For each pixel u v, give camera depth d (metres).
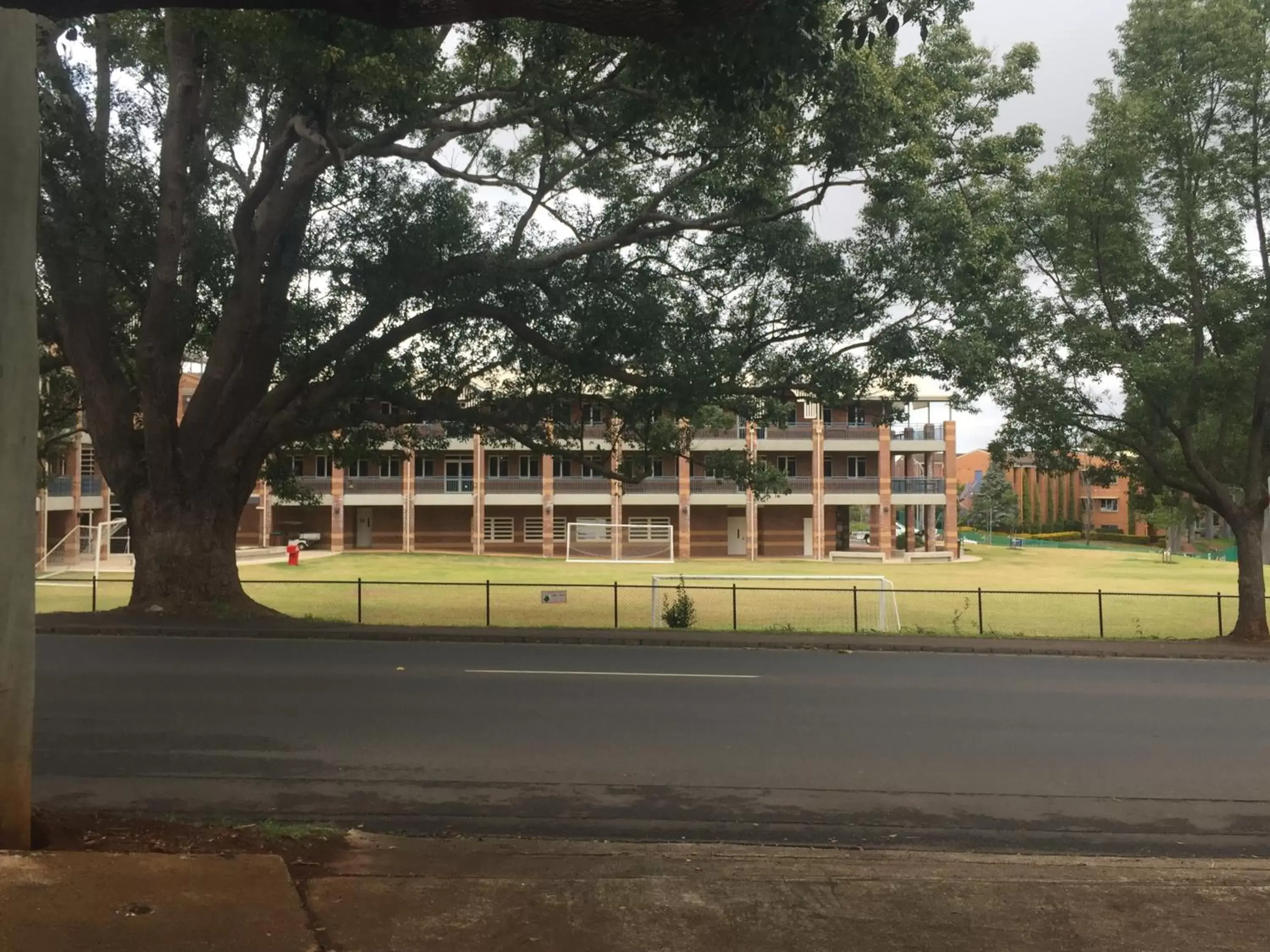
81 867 4.39
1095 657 16.06
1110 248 17.97
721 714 9.95
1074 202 17.89
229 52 11.32
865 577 22.14
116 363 18.28
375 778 7.23
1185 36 17.70
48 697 10.28
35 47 5.14
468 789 6.98
